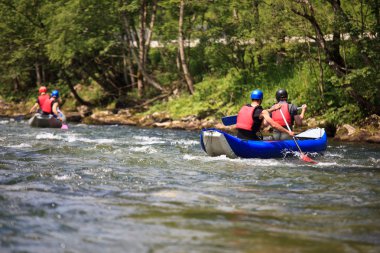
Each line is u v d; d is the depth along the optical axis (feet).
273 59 146.00
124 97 177.68
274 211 42.11
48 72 215.51
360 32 100.78
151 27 169.78
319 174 59.72
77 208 41.86
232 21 141.79
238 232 36.11
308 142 75.92
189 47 167.32
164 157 72.43
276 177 57.52
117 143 89.97
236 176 57.88
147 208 42.24
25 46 182.29
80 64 187.42
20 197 45.19
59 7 168.76
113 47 180.75
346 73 107.76
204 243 33.68
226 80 148.25
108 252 31.99
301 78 129.70
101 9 160.56
